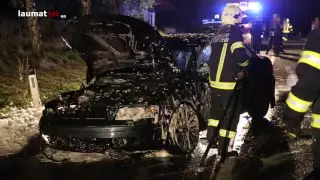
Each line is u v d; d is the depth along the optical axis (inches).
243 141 257.3
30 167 222.1
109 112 218.2
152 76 260.4
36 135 279.3
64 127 219.1
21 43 596.1
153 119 219.3
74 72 525.7
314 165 118.8
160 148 224.7
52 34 695.7
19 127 299.0
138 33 253.3
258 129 282.4
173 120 228.4
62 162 228.7
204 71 269.0
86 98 242.5
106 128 213.3
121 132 213.3
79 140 219.6
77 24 252.2
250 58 265.4
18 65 486.9
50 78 473.1
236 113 213.3
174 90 235.6
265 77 284.8
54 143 229.0
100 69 276.7
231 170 205.9
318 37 109.1
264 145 246.5
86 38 259.8
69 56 592.4
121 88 247.8
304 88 109.7
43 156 239.9
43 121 233.3
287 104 113.8
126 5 881.5
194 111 245.8
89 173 211.3
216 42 211.3
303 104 110.9
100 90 247.8
